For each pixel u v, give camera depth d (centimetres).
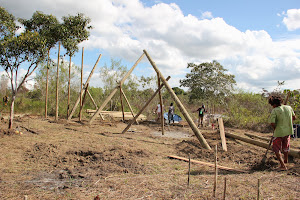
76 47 1147
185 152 718
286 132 524
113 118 1683
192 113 1789
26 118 1420
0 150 648
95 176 480
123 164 557
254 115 1478
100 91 2252
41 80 1828
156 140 944
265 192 397
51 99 1798
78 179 464
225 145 764
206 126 1469
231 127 1385
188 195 387
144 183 441
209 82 1557
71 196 382
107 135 994
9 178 462
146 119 1791
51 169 525
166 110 1942
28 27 1070
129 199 373
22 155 620
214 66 1585
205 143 778
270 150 733
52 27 1052
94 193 395
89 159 599
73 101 1895
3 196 378
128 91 2116
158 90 1034
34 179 463
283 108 533
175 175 492
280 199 370
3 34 922
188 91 1700
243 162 609
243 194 387
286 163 563
